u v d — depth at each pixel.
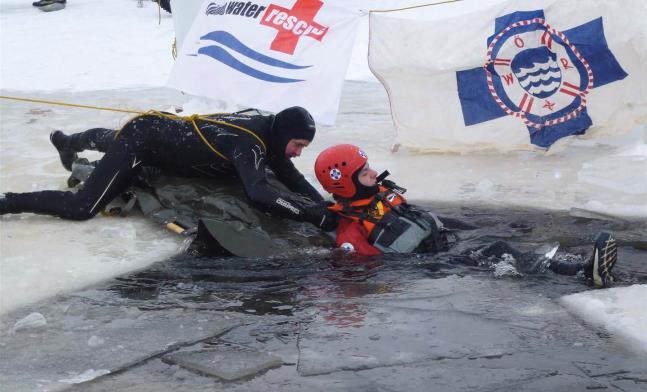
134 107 9.70
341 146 4.54
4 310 3.75
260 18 6.43
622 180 6.09
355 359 3.11
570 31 6.59
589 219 5.17
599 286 3.88
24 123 8.86
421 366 3.04
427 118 7.08
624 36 6.49
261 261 4.47
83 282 4.15
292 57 6.32
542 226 5.04
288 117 4.98
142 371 3.06
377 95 10.59
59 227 5.16
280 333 3.42
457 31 6.88
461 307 3.67
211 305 3.79
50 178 6.38
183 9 7.75
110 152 5.23
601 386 2.84
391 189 4.66
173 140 5.13
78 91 11.15
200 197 5.17
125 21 16.27
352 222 4.62
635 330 3.30
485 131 6.95
